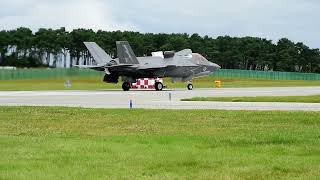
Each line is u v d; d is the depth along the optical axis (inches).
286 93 7514.8
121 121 3412.9
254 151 2091.5
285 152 2064.5
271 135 2549.2
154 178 1630.2
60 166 1788.9
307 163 1831.9
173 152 2064.5
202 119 3503.9
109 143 2308.1
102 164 1828.2
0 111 4224.9
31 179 1600.6
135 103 5344.5
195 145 2255.2
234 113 3905.0
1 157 1940.2
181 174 1685.5
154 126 3102.9
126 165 1814.7
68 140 2409.0
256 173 1692.9
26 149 2119.8
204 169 1756.9
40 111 4212.6
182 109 4387.3
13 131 2851.9
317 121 3299.7
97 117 3703.3
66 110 4296.3
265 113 3865.7
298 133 2642.7
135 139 2448.3
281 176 1653.5
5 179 1595.7
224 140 2393.0
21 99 6176.2
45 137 2536.9
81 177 1633.9
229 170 1737.2
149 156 1975.9
